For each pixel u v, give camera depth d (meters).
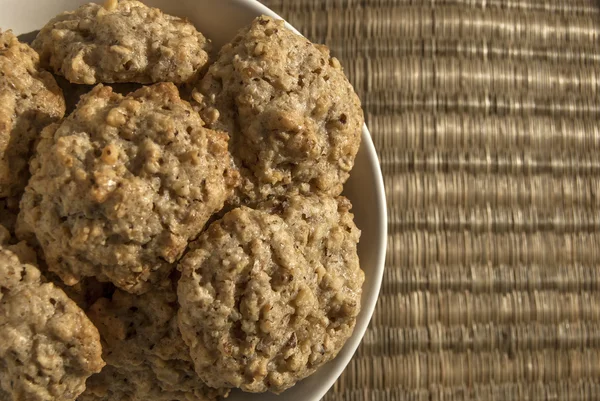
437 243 0.43
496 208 0.44
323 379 0.36
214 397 0.36
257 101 0.35
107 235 0.33
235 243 0.34
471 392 0.43
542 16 0.45
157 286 0.34
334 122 0.36
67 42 0.35
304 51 0.36
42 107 0.34
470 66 0.44
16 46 0.35
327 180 0.36
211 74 0.35
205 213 0.33
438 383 0.42
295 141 0.34
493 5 0.44
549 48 0.45
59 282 0.34
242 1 0.37
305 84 0.35
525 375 0.43
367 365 0.42
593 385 0.43
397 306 0.42
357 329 0.37
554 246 0.44
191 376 0.36
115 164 0.33
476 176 0.43
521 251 0.43
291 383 0.35
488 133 0.44
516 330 0.43
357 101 0.37
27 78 0.34
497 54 0.44
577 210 0.44
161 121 0.33
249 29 0.36
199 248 0.34
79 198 0.32
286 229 0.34
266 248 0.34
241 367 0.34
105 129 0.33
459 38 0.44
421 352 0.42
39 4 0.37
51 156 0.33
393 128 0.43
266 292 0.34
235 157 0.35
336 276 0.35
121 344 0.35
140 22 0.35
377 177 0.37
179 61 0.35
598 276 0.44
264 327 0.34
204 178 0.33
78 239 0.32
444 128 0.43
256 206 0.35
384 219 0.37
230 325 0.34
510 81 0.44
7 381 0.33
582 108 0.44
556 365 0.43
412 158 0.43
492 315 0.43
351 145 0.36
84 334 0.33
